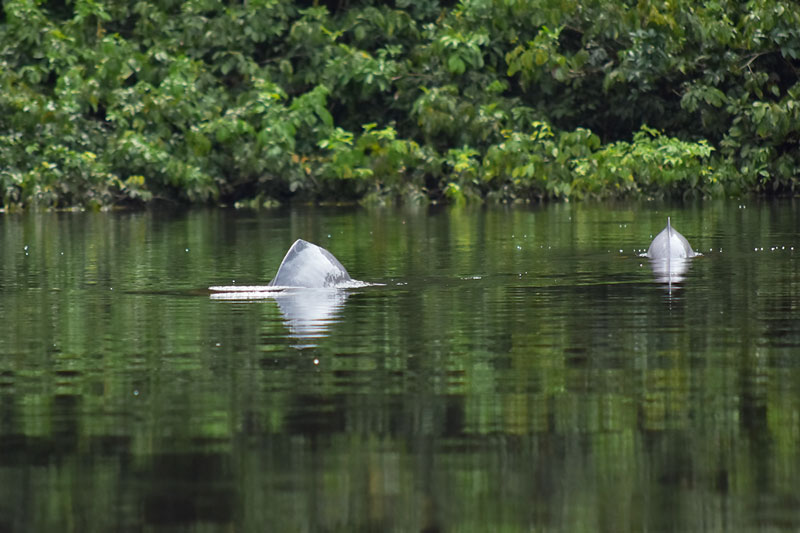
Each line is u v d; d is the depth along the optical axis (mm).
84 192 92812
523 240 60688
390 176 96125
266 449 20750
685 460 19875
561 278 44375
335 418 22703
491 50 103625
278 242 62125
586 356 28484
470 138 98562
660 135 100625
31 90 94938
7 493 18531
